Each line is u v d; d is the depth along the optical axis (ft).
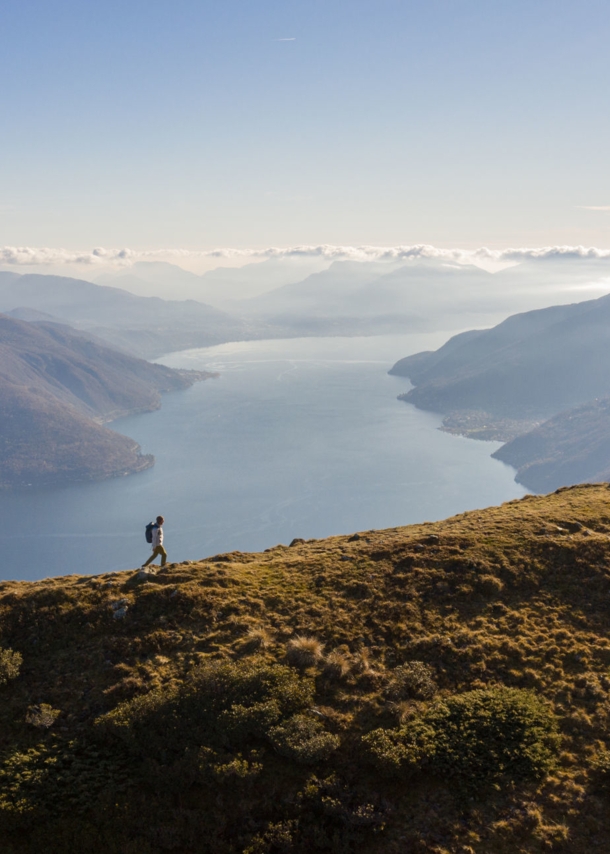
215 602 96.27
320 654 81.92
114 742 70.64
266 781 64.69
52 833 61.67
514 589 99.50
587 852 55.11
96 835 61.62
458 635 86.63
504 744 66.28
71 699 76.84
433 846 56.90
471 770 63.77
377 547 118.73
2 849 60.90
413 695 75.05
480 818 59.21
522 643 84.38
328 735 67.77
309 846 59.57
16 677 80.89
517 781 62.69
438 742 66.64
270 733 68.08
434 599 96.73
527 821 58.34
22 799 62.95
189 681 77.15
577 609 93.04
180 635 88.69
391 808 61.16
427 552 111.96
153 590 98.58
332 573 107.65
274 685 75.20
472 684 77.05
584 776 62.80
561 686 75.82
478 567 104.47
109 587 100.99
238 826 61.52
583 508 136.46
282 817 61.77
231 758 66.39
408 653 83.35
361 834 59.31
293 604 96.48
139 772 67.15
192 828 61.52
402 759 64.49
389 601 96.07
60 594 98.22
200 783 65.10
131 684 77.92
